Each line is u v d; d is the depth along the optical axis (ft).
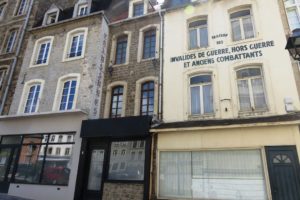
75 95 41.70
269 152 28.43
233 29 37.99
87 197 35.22
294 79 31.01
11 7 61.93
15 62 52.01
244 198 28.25
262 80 32.96
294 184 26.55
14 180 39.70
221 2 39.60
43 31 52.21
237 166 29.60
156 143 33.88
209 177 30.40
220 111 33.01
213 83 34.96
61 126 39.81
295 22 35.19
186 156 32.24
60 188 36.27
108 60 44.98
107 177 35.04
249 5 37.81
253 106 32.09
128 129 34.55
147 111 38.11
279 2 36.17
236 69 34.78
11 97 48.57
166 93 37.09
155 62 39.99
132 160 34.65
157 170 32.63
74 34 48.93
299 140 27.50
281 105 30.42
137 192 32.45
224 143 30.58
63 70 45.32
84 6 53.36
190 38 40.37
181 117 34.83
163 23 42.70
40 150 40.24
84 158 36.52
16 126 43.29
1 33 58.90
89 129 37.04
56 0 63.67
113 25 47.75
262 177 28.19
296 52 19.99
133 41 44.14
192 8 41.50
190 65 37.50
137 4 48.57
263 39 34.60
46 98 44.24
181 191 31.04
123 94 40.50
